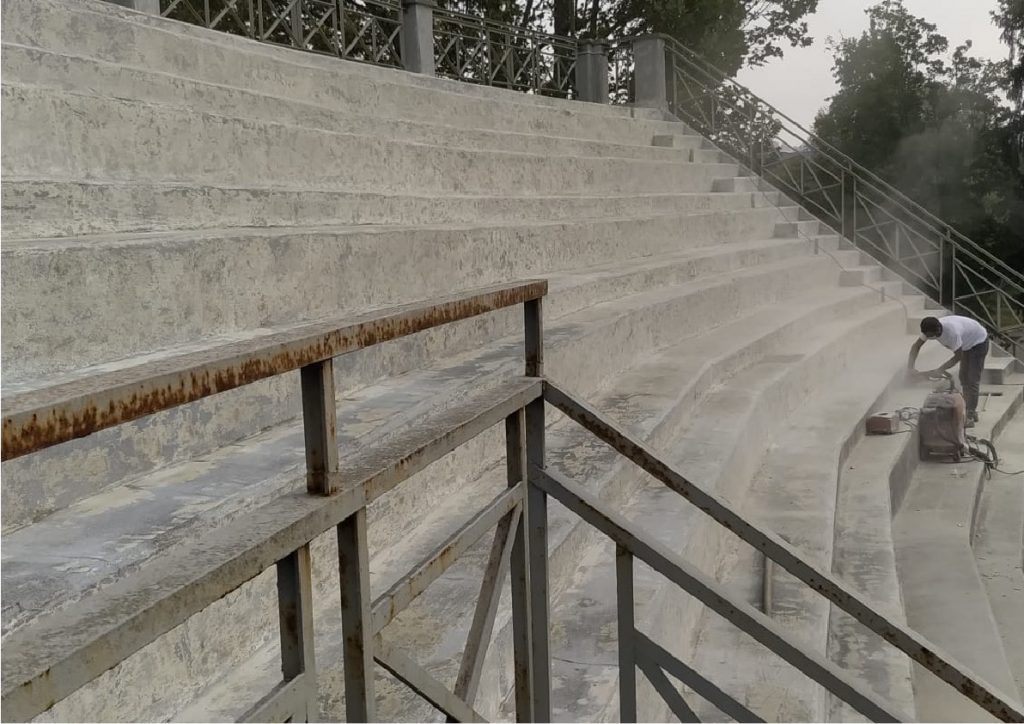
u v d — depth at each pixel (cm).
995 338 1162
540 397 208
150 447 258
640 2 2384
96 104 353
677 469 207
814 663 197
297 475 259
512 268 612
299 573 115
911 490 725
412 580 143
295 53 706
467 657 174
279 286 361
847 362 947
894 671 403
